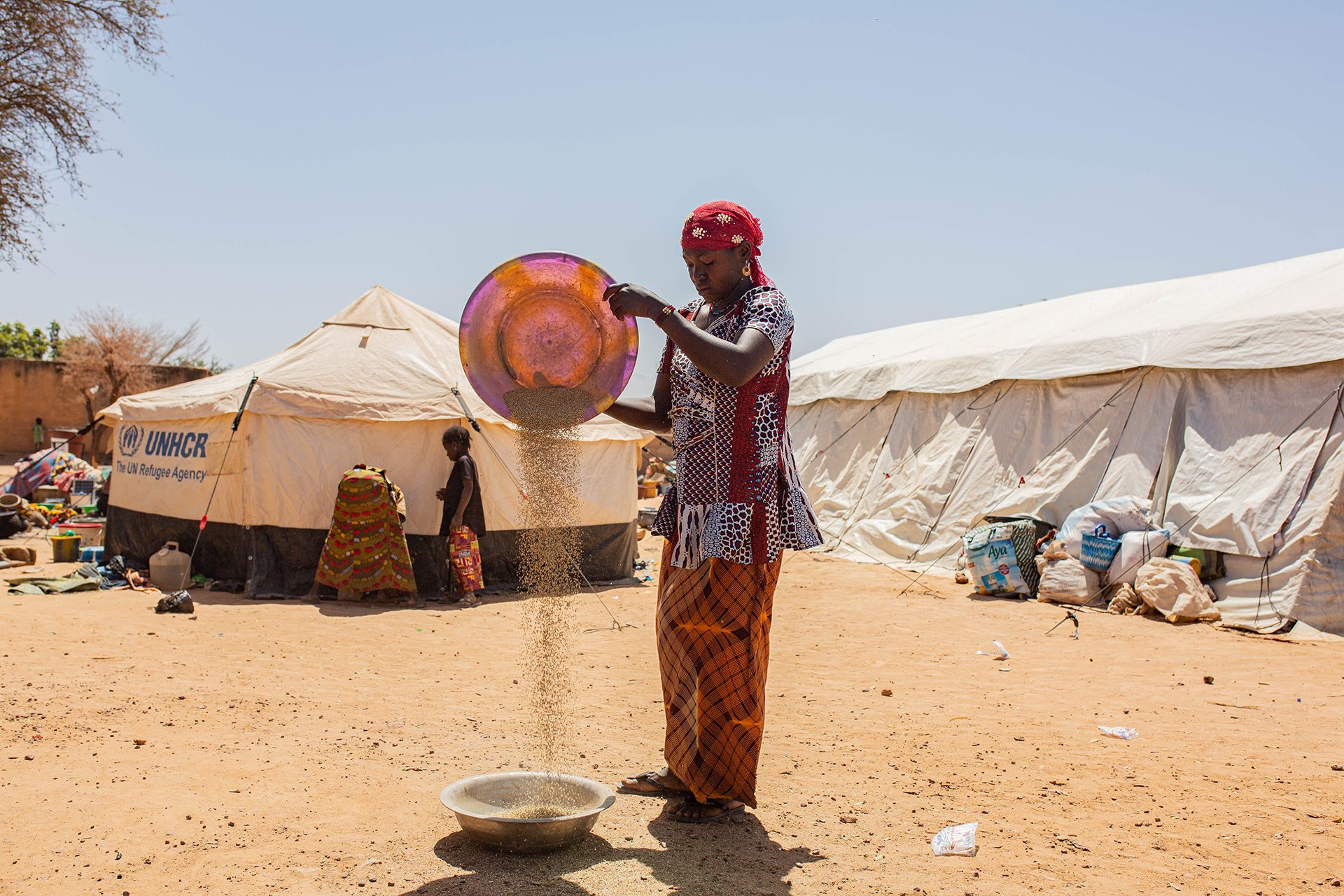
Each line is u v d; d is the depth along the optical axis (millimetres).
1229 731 5719
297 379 11031
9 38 20562
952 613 10492
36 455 20031
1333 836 3949
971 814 4176
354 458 10898
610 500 12711
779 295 3605
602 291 3686
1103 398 12406
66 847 3584
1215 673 7527
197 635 8164
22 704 5629
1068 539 11219
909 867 3551
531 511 4137
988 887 3383
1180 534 10672
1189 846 3822
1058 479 12453
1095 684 7109
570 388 3910
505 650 7996
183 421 11797
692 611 3760
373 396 10992
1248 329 11016
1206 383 11328
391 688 6484
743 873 3430
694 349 3326
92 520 14500
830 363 19641
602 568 12648
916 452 15375
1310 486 9852
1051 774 4809
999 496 13242
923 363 15953
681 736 3877
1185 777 4766
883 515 15266
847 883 3379
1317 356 10195
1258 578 9797
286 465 10727
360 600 10406
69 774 4422
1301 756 5164
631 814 3996
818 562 14766
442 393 11289
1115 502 11133
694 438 3682
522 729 5445
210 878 3322
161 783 4316
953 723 5879
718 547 3609
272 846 3607
